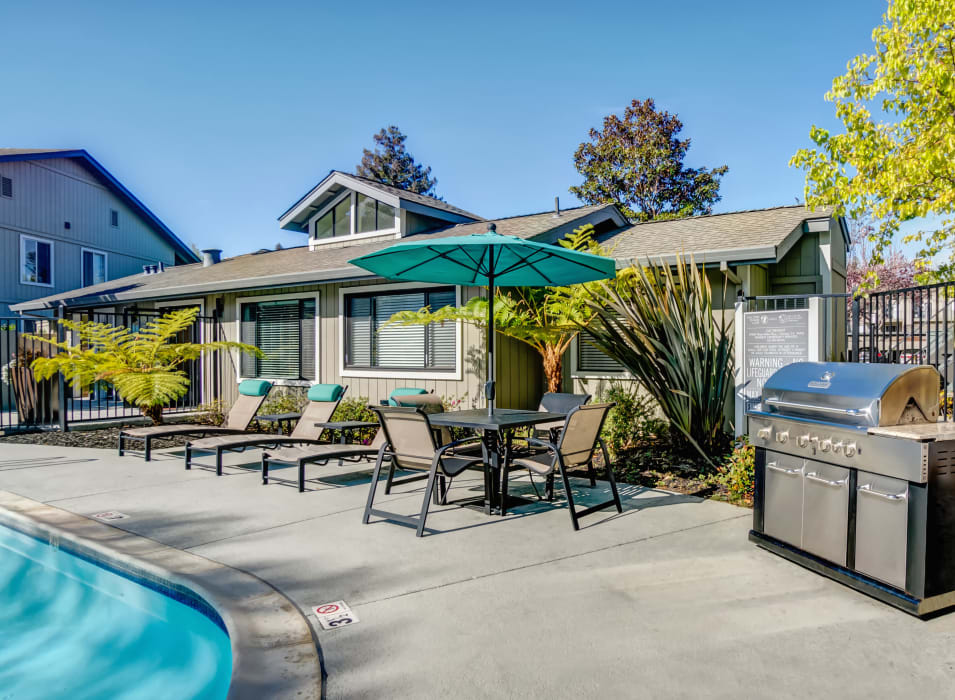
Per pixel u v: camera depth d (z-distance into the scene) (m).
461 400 9.40
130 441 9.75
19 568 5.16
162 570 3.94
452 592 3.58
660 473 6.79
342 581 3.75
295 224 14.51
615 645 2.93
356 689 2.56
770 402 4.20
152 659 3.53
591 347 9.76
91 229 21.98
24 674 3.37
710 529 4.77
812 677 2.64
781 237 8.06
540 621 3.19
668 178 31.08
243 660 2.77
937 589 3.18
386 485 6.07
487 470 5.36
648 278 7.30
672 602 3.42
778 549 4.12
